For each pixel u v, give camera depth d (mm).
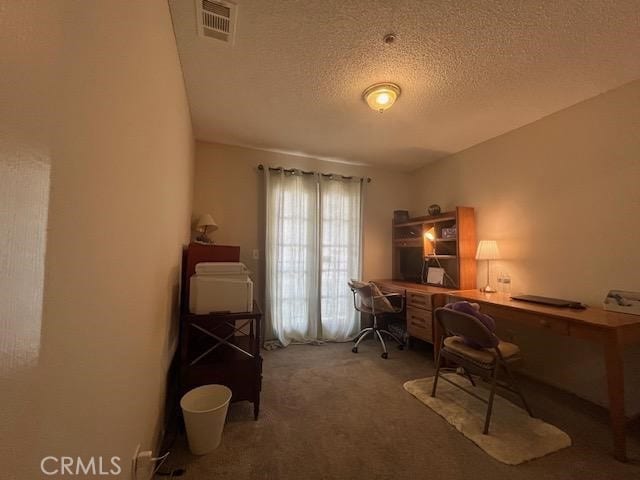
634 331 1652
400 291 3307
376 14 1496
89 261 663
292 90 2209
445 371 2641
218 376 1812
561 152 2432
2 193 388
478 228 3211
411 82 2088
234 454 1535
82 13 602
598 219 2174
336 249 3729
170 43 1542
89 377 670
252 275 3402
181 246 2264
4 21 390
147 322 1209
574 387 2248
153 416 1371
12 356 412
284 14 1500
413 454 1548
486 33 1614
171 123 1643
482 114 2541
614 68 1903
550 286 2479
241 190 3385
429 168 3994
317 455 1535
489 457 1527
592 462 1497
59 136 525
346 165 3971
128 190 924
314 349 3252
